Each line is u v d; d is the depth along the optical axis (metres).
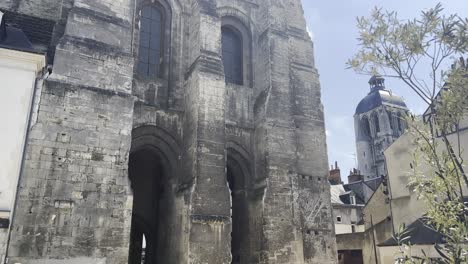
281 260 17.22
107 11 16.03
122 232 13.75
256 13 22.36
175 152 17.77
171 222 17.03
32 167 12.96
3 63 12.64
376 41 6.45
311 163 20.02
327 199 19.80
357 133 96.12
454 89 5.88
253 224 18.20
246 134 19.64
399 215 22.38
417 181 6.25
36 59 12.98
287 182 18.52
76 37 15.05
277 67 20.19
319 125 21.00
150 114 17.48
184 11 19.91
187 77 18.53
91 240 13.20
